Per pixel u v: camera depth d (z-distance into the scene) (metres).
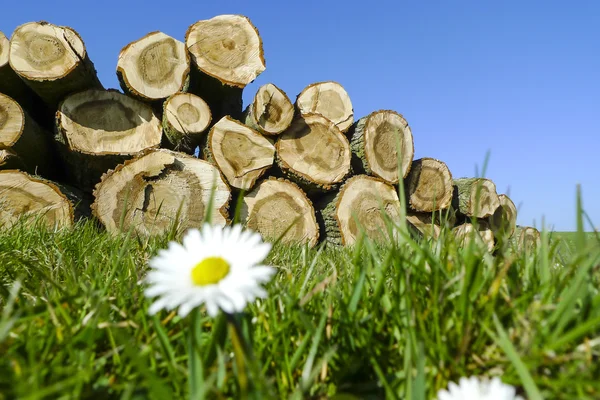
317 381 0.25
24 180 1.24
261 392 0.19
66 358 0.25
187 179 1.36
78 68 1.32
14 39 1.29
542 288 0.26
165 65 1.42
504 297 0.26
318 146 1.51
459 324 0.24
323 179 1.48
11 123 1.29
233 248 0.19
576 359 0.21
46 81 1.29
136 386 0.22
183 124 1.36
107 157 1.35
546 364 0.21
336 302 0.32
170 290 0.18
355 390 0.24
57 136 1.37
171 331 0.29
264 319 0.29
